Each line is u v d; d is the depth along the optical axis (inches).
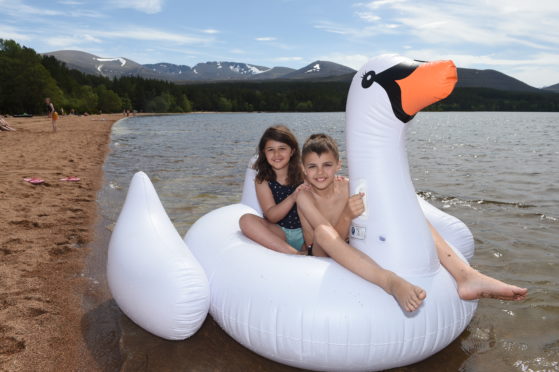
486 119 2151.8
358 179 88.6
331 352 78.7
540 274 132.0
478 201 226.2
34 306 106.8
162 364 85.8
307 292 81.0
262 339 82.7
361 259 83.1
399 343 78.7
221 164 380.8
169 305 87.1
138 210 101.0
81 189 250.7
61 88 2928.2
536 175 313.9
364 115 86.4
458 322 85.2
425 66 79.0
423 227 86.6
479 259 144.0
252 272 88.5
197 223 120.5
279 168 114.7
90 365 85.3
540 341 95.3
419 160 411.8
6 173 285.6
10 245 148.6
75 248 150.3
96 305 110.5
